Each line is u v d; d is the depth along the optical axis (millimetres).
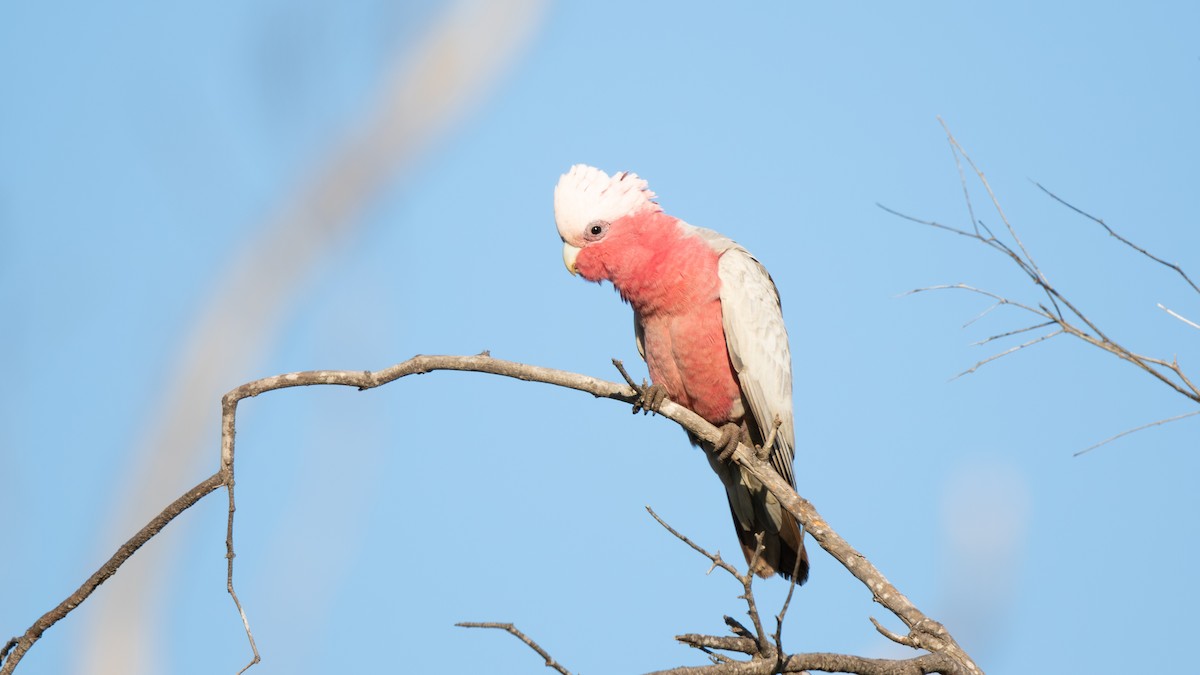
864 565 8430
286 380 8148
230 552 7512
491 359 8859
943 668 7105
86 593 7207
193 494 7371
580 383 9164
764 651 6812
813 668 6879
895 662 7043
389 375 8617
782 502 9297
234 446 7773
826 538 8742
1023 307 7898
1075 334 7641
